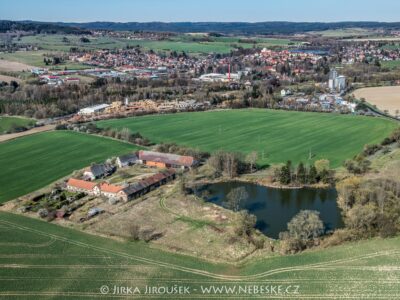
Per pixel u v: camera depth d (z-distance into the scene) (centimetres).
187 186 16538
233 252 11662
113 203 14988
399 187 14850
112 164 18825
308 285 9862
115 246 11981
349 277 10094
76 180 16475
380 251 11212
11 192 16125
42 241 12238
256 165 19038
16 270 10662
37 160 19638
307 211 12744
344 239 11938
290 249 11550
